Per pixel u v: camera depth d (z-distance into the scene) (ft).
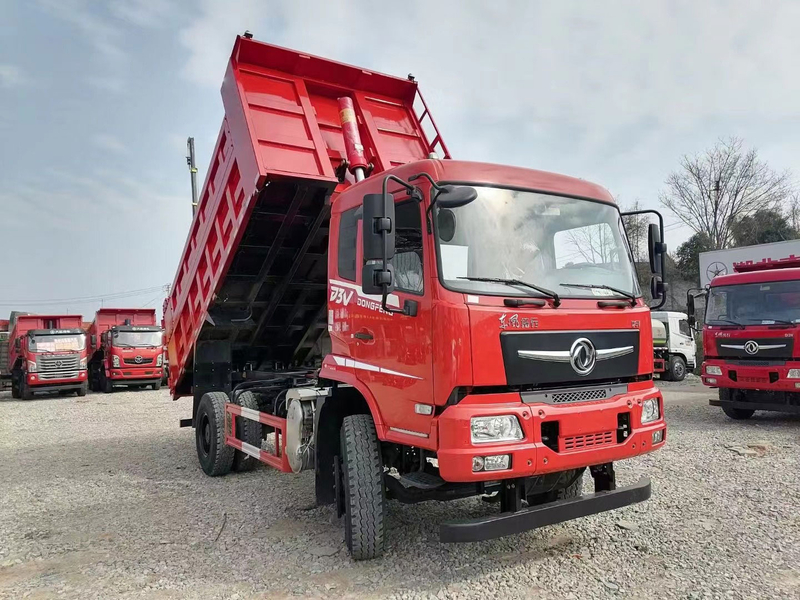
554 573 13.55
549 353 12.91
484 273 13.10
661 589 12.65
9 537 17.19
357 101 21.84
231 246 20.13
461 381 12.03
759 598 12.15
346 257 16.16
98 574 14.25
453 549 15.05
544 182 14.98
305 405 17.02
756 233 107.04
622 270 15.48
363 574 13.75
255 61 20.01
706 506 18.06
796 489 19.65
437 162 13.71
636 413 13.82
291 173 18.15
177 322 27.55
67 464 27.25
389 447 15.55
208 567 14.44
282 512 18.62
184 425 26.61
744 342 32.63
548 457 12.26
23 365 66.80
